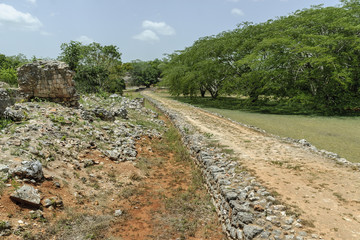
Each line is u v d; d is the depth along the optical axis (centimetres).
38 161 754
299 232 518
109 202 788
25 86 1493
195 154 1198
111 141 1283
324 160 994
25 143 883
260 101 3481
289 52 2892
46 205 659
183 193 887
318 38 2839
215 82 4450
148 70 9438
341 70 2664
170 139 1702
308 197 671
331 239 492
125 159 1139
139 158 1208
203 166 1030
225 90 3844
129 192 862
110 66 4816
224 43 3884
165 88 8669
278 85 2977
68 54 3478
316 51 2650
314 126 1930
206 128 1789
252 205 634
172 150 1462
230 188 730
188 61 5019
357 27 2662
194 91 4669
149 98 5012
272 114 2684
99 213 720
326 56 2625
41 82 1495
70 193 761
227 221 646
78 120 1343
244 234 533
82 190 803
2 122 1174
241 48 3547
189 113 2692
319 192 698
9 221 562
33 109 1296
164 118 2639
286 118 2377
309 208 613
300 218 570
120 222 691
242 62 3222
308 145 1270
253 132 1656
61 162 886
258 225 555
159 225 689
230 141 1367
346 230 521
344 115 2516
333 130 1766
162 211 767
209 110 3089
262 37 3459
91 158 1028
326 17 3052
